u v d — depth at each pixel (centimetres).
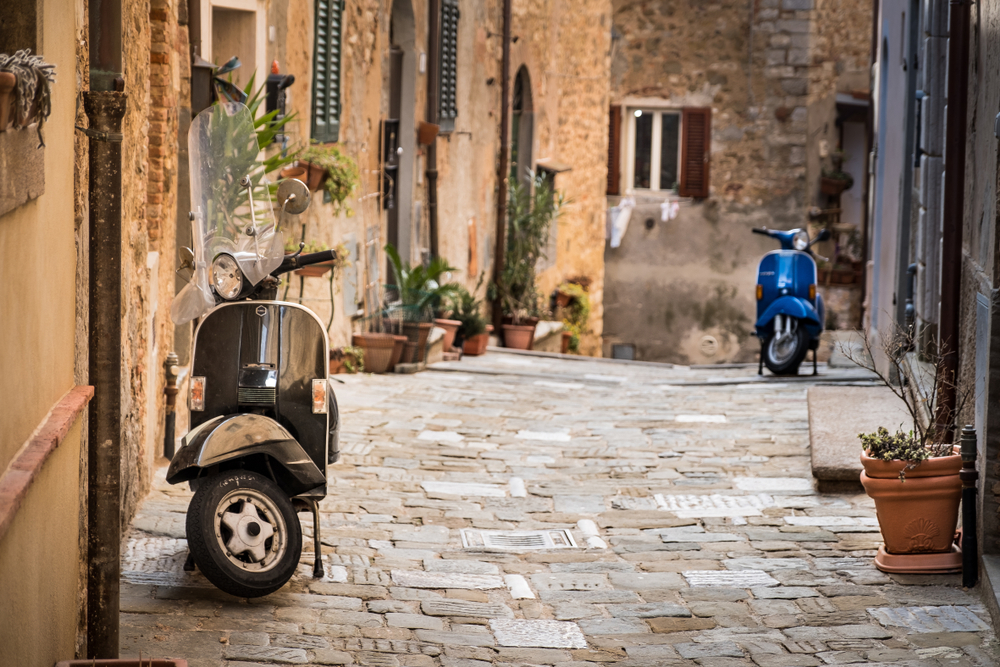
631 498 684
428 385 1105
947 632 467
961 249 628
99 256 390
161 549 545
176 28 724
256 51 920
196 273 488
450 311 1478
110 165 388
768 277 1198
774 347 1197
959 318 631
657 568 557
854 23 2275
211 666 419
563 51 2056
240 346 502
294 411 508
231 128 495
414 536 602
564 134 2081
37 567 316
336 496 670
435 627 475
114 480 397
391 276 1440
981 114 569
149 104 668
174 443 700
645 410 975
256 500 484
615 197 2369
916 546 540
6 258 281
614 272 2381
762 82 2292
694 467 756
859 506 657
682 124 2322
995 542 507
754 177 2311
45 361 335
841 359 1298
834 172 2316
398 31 1420
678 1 2302
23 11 308
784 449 801
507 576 543
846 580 535
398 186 1435
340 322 1161
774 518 638
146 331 628
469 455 789
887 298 1176
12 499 267
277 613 478
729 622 485
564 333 1964
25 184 290
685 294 2356
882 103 1261
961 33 618
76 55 395
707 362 2356
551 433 873
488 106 1720
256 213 496
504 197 1778
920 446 540
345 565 547
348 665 429
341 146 1180
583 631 475
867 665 434
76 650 394
